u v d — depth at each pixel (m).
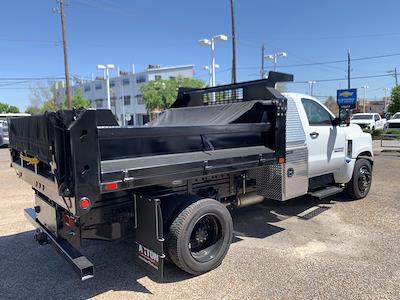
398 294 3.35
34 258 4.36
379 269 3.88
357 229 5.23
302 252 4.39
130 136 3.16
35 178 3.82
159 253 3.36
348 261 4.10
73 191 2.87
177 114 6.14
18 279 3.81
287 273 3.82
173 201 3.71
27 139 3.83
